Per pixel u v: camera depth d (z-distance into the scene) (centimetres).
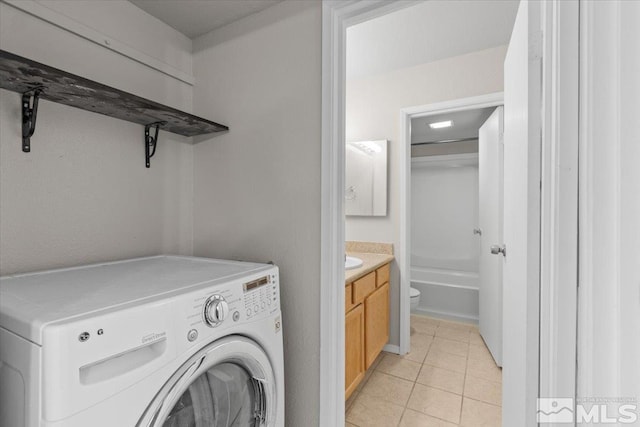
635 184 60
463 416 167
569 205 70
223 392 87
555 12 73
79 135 113
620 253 61
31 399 53
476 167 386
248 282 94
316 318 119
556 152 72
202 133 147
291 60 125
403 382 200
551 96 75
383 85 249
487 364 223
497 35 192
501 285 212
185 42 151
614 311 62
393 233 247
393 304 244
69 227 111
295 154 124
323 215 116
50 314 58
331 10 115
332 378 116
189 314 74
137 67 132
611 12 62
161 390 67
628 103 60
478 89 213
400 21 178
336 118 116
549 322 75
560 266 71
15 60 74
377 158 250
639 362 59
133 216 132
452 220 399
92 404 55
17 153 98
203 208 152
